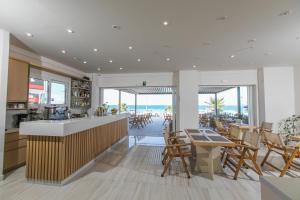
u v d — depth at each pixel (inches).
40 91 221.9
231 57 218.2
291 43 170.4
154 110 863.7
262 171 155.8
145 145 261.3
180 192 119.5
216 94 592.1
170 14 118.0
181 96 295.0
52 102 243.6
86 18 123.1
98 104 327.9
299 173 151.9
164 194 116.8
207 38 158.6
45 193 117.3
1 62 137.0
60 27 136.7
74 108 291.4
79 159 150.8
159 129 429.1
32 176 131.5
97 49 189.6
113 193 117.6
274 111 268.5
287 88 268.5
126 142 282.7
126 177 143.6
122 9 112.0
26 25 133.1
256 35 151.3
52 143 129.5
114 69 290.8
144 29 140.6
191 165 160.1
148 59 229.3
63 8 110.0
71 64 257.8
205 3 105.5
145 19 124.8
